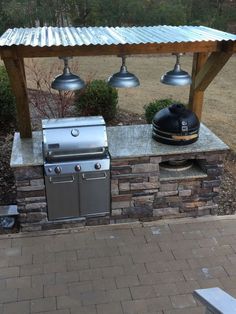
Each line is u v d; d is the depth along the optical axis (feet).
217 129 25.20
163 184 15.28
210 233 15.05
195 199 15.81
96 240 14.60
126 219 15.66
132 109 27.99
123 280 12.65
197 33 14.83
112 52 13.02
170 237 14.80
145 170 14.84
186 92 32.99
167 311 11.46
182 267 13.25
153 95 31.99
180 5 45.57
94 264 13.35
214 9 47.44
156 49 13.19
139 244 14.39
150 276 12.84
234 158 20.84
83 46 12.76
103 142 14.12
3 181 18.06
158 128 15.26
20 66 13.85
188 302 11.78
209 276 12.87
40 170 14.10
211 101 30.89
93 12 43.75
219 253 13.93
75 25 44.24
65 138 13.85
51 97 26.94
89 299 11.87
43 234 14.89
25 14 43.52
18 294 12.02
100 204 15.12
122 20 43.98
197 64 15.76
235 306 5.64
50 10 43.98
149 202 15.49
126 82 13.01
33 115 24.71
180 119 14.85
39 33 14.89
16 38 13.44
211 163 15.26
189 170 15.72
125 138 15.97
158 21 43.62
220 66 14.37
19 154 14.56
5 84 22.43
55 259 13.56
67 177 14.33
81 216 15.20
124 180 14.87
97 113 23.43
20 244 14.29
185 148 14.96
